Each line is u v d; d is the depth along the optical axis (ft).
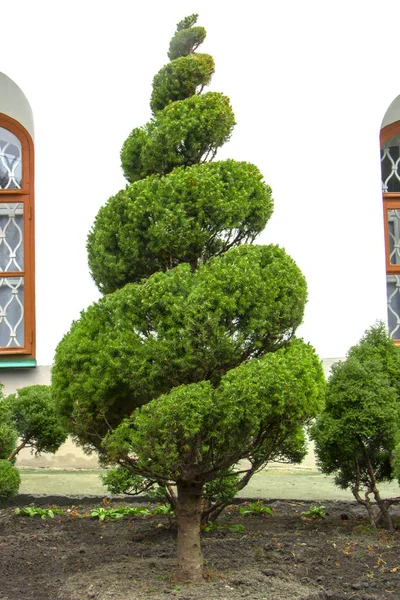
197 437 15.21
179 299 15.53
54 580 17.02
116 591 15.69
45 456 30.19
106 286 17.93
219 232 17.19
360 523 21.97
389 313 33.65
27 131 33.06
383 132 34.09
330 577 17.06
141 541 20.27
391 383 21.35
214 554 18.47
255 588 15.80
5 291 32.27
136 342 15.58
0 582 17.01
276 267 16.29
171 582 16.19
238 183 17.37
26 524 22.34
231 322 15.79
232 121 19.04
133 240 17.10
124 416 16.47
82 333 16.24
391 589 16.39
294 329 16.69
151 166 18.58
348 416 20.45
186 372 15.56
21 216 32.81
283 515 23.26
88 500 25.05
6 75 31.12
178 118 18.54
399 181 34.63
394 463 20.11
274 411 15.26
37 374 30.71
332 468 21.80
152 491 21.59
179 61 19.86
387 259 34.06
